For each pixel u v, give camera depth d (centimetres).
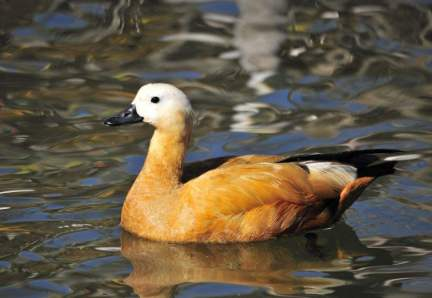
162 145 1320
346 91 1762
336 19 2062
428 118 1645
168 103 1314
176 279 1180
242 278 1184
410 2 2105
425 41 1962
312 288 1151
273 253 1270
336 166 1334
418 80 1797
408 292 1131
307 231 1339
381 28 2019
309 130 1608
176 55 1919
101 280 1169
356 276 1181
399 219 1336
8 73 1847
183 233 1282
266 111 1686
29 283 1155
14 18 2072
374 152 1320
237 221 1288
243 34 1998
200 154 1523
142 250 1264
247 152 1528
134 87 1778
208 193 1286
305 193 1313
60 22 2058
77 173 1470
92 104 1716
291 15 2077
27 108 1703
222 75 1834
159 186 1313
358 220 1345
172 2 2127
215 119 1655
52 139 1588
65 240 1278
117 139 1597
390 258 1229
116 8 2100
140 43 1967
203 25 2039
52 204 1374
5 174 1461
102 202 1386
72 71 1855
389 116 1656
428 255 1231
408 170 1469
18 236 1283
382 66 1859
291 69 1859
